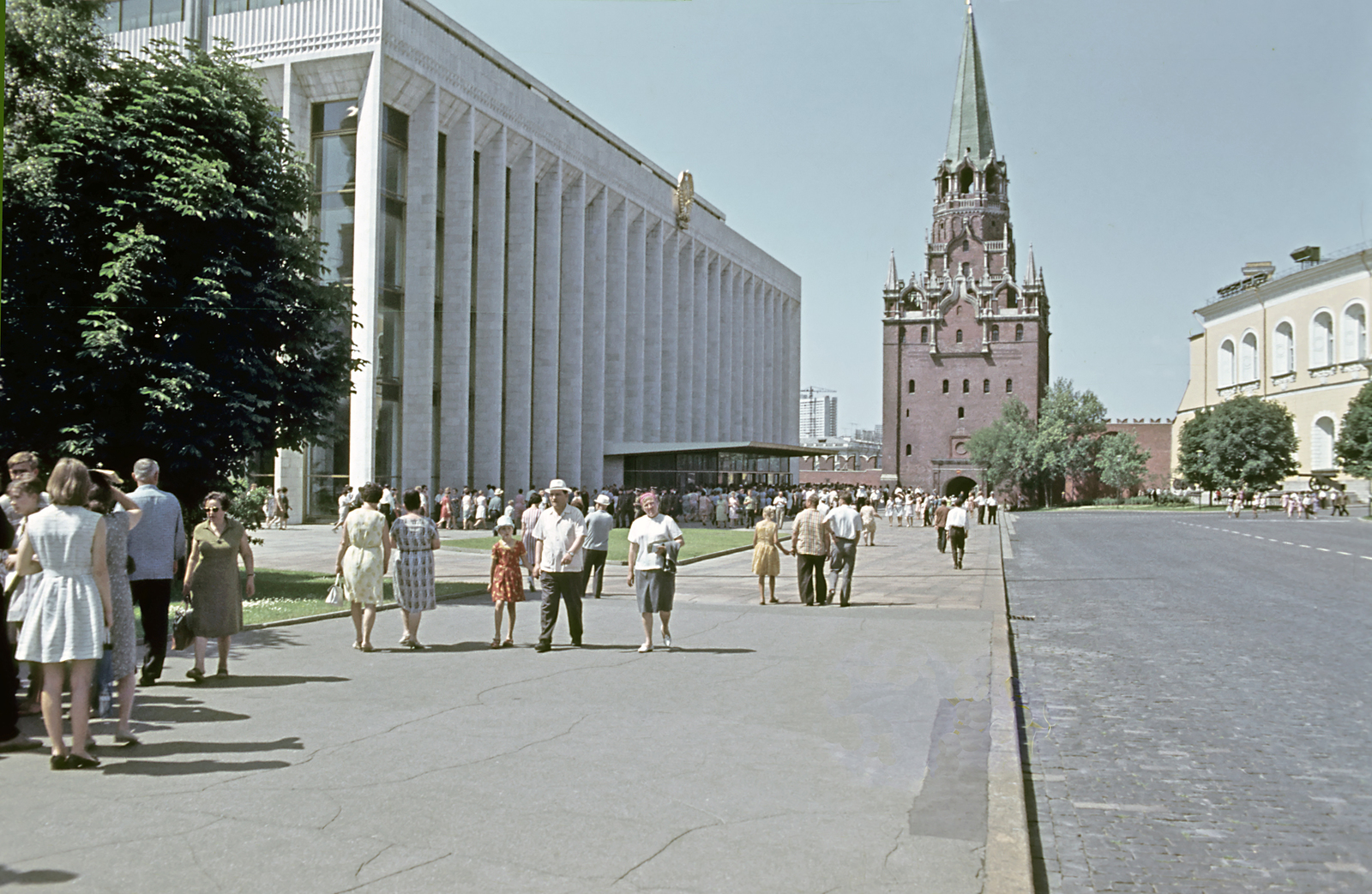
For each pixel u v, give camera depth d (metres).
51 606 6.29
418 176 41.50
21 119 16.59
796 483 95.38
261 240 16.97
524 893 4.39
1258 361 88.12
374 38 38.78
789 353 93.88
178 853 4.86
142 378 15.71
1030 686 9.61
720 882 4.55
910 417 112.06
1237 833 5.50
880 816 5.49
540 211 51.81
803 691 8.96
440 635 12.51
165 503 9.15
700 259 72.31
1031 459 98.69
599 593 17.02
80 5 16.89
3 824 5.27
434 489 42.81
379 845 4.98
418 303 41.09
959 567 23.89
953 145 116.31
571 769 6.37
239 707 8.18
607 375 58.66
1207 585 19.48
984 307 110.75
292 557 24.27
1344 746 7.34
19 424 15.43
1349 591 18.14
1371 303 73.25
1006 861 4.79
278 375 17.14
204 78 16.88
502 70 46.56
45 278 15.49
